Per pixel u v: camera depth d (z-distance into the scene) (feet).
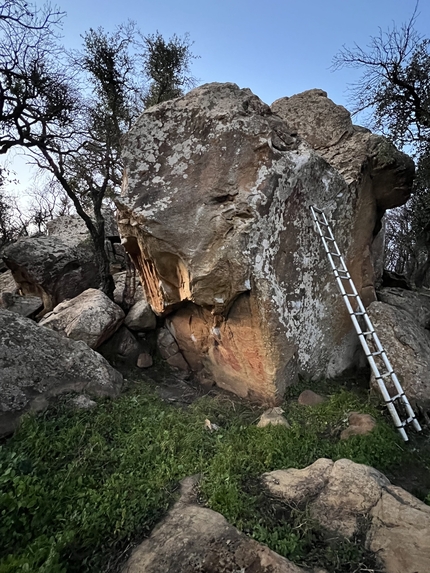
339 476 8.66
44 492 8.20
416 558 6.64
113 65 29.07
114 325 17.29
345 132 18.52
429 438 11.70
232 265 13.01
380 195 18.58
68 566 6.84
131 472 9.25
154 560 6.68
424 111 22.93
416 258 42.83
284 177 13.71
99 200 26.32
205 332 16.10
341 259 14.85
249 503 8.11
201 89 14.60
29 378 12.13
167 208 13.56
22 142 26.91
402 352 14.05
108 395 13.30
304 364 14.75
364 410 12.39
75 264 27.89
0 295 25.05
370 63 25.07
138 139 14.42
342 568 6.71
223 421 12.75
